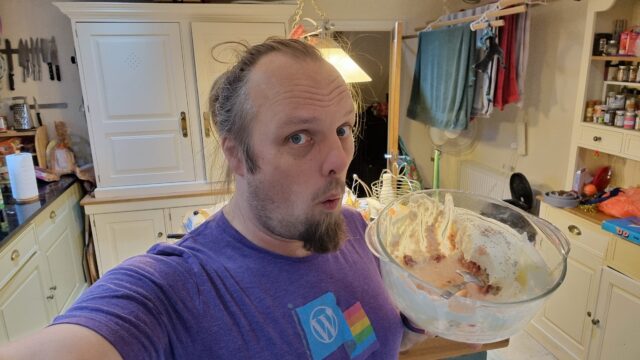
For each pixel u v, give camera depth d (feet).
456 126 9.41
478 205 2.57
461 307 1.83
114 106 8.18
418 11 11.07
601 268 6.30
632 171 7.02
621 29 6.87
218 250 2.09
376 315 2.38
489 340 1.94
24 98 9.12
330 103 1.82
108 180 8.54
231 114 1.94
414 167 11.00
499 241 2.23
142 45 7.98
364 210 5.65
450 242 2.26
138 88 8.17
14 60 8.92
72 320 1.51
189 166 8.77
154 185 8.73
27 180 7.33
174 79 8.25
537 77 8.95
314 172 1.83
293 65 1.81
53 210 7.73
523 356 7.37
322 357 2.08
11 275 5.99
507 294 1.97
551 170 8.81
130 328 1.57
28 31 8.86
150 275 1.82
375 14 10.84
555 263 2.05
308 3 10.35
